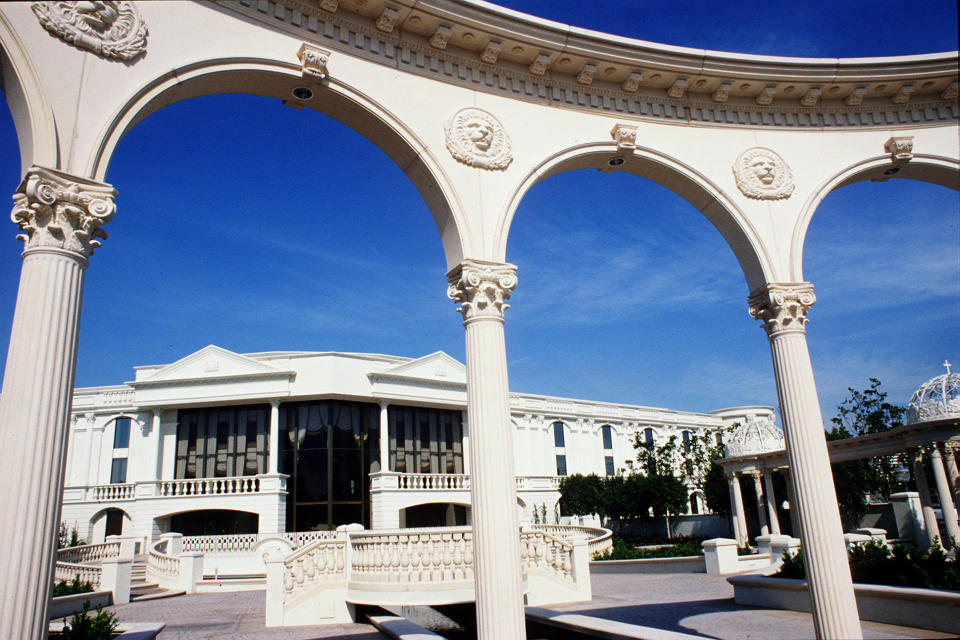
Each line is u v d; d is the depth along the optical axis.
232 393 32.97
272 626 12.46
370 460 34.59
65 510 33.22
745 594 12.80
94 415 36.38
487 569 7.88
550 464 44.94
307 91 8.66
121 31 7.21
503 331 8.93
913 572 10.60
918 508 23.36
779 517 32.22
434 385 36.50
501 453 8.30
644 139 10.56
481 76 9.77
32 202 6.23
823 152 11.29
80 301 6.47
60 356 6.11
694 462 40.38
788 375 9.94
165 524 30.91
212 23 7.93
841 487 27.84
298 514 32.31
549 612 10.49
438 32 9.21
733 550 19.69
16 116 6.71
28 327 6.02
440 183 9.02
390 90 9.02
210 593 21.25
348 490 33.34
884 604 10.21
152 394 33.62
